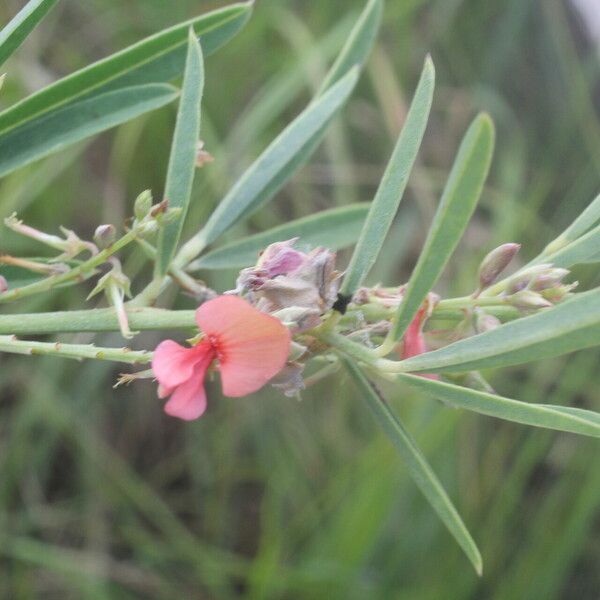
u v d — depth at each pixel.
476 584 0.38
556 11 0.50
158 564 0.42
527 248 0.44
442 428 0.36
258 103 0.41
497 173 0.49
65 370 0.40
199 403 0.16
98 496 0.42
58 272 0.17
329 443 0.42
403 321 0.16
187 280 0.18
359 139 0.47
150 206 0.17
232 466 0.43
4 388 0.42
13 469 0.40
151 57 0.18
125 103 0.18
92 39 0.43
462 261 0.44
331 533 0.37
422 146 0.49
